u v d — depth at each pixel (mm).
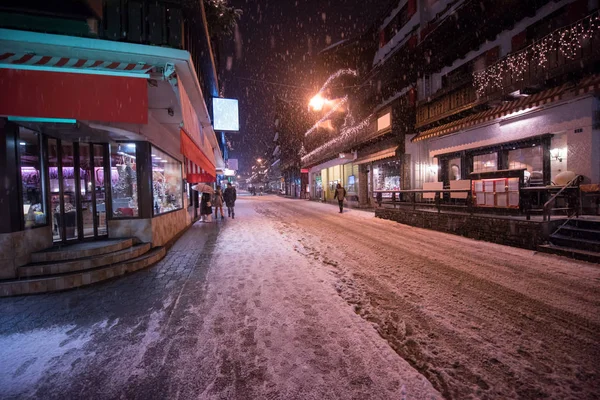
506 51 9922
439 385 2250
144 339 2988
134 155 6879
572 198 6512
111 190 6801
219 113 12445
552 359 2549
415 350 2738
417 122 14031
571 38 7309
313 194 32531
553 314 3369
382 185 17953
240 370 2428
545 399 2084
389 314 3496
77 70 4348
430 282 4543
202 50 8945
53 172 5910
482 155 11195
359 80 21016
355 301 3895
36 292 4406
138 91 4609
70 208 6219
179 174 10781
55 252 5133
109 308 3814
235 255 6664
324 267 5566
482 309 3557
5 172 4590
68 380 2359
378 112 16078
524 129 9234
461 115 11383
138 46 4836
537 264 5242
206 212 13492
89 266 5078
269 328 3146
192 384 2268
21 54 4434
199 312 3611
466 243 7199
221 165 25266
